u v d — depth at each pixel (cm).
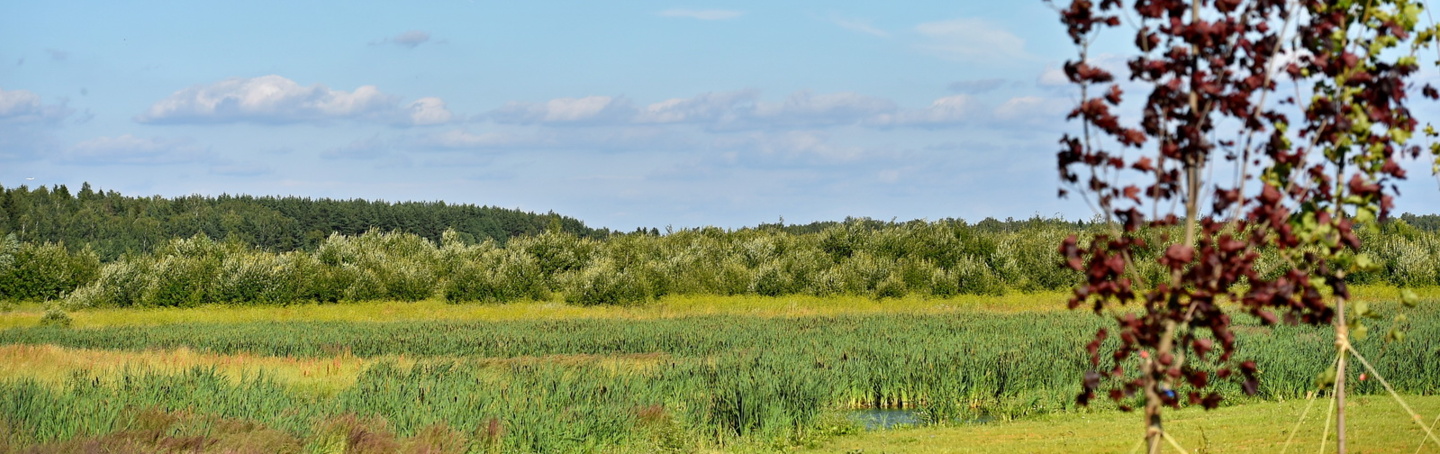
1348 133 596
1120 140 565
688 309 5728
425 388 1875
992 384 2091
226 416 1614
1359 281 5291
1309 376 2025
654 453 1616
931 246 6762
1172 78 584
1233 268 578
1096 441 1565
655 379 2142
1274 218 564
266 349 3522
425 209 16400
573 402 1823
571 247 7088
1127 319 601
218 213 14862
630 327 4331
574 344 3559
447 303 6034
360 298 6050
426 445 1468
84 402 1606
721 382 1998
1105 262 580
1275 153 582
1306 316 609
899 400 2230
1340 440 694
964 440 1656
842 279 5997
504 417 1650
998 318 4509
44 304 6091
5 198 12762
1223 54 588
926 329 3728
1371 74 620
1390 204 601
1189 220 577
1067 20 575
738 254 6969
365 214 15862
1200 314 593
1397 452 1368
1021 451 1516
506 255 6762
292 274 6041
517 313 5659
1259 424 1647
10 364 2567
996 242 6681
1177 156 565
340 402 1733
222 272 6019
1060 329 3528
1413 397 1925
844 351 2719
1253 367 620
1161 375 610
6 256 6406
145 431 1404
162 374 2186
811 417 1831
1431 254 5497
